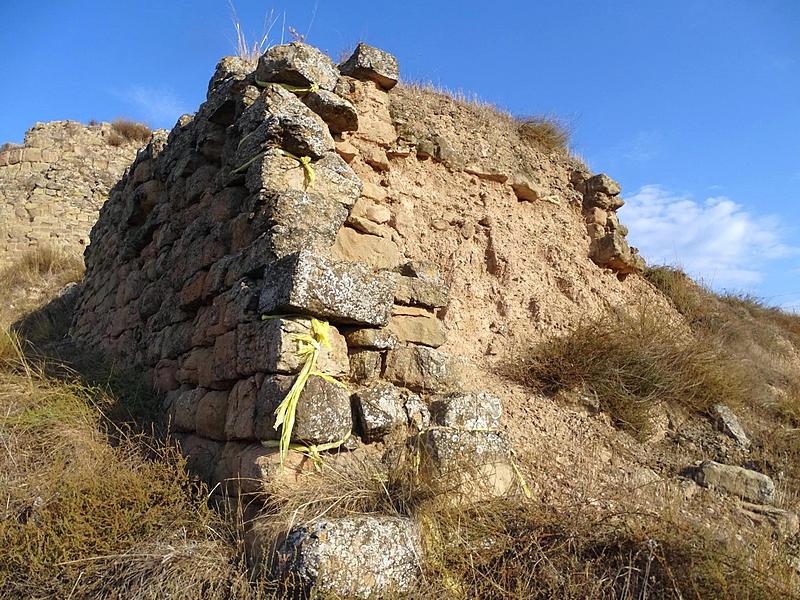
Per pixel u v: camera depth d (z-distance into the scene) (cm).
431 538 338
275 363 365
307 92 510
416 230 620
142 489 387
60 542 353
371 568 304
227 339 436
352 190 472
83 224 1728
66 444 448
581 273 727
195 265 517
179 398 504
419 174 649
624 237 811
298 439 354
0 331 631
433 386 439
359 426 394
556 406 549
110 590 334
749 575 321
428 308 498
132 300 699
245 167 465
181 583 321
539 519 362
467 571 335
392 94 685
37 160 1798
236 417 400
